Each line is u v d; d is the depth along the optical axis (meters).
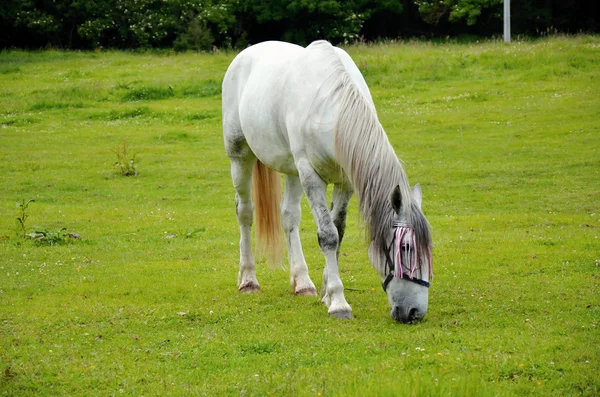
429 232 6.82
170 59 35.44
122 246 12.05
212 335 7.33
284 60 8.28
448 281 9.19
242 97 8.66
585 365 6.04
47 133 23.09
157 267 10.57
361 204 7.03
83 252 11.69
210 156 20.03
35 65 35.25
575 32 49.22
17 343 7.23
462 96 24.86
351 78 7.54
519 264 9.87
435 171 17.28
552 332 6.95
